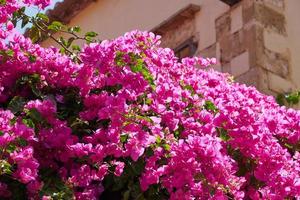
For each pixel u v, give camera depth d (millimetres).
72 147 2871
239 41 5402
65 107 3172
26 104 3041
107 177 2986
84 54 3191
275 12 5508
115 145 2857
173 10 6234
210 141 2961
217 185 2891
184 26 6008
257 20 5348
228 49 5465
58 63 3266
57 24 3648
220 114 3225
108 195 3033
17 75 3271
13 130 2740
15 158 2680
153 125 2930
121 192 2984
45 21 3730
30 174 2695
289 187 3188
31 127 2840
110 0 7254
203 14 5852
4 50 3283
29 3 3631
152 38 3482
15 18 3605
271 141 3270
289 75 5336
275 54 5332
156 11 6473
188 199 2852
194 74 3771
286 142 3629
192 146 2902
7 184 2855
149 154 2936
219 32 5609
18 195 2859
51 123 2969
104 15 7270
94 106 3088
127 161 2949
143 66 3188
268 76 5195
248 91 4008
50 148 2930
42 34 3656
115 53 3174
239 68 5316
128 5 6938
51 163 2918
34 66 3260
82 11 7453
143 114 2988
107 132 2928
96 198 2926
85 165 2883
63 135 2928
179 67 3715
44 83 3248
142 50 3408
